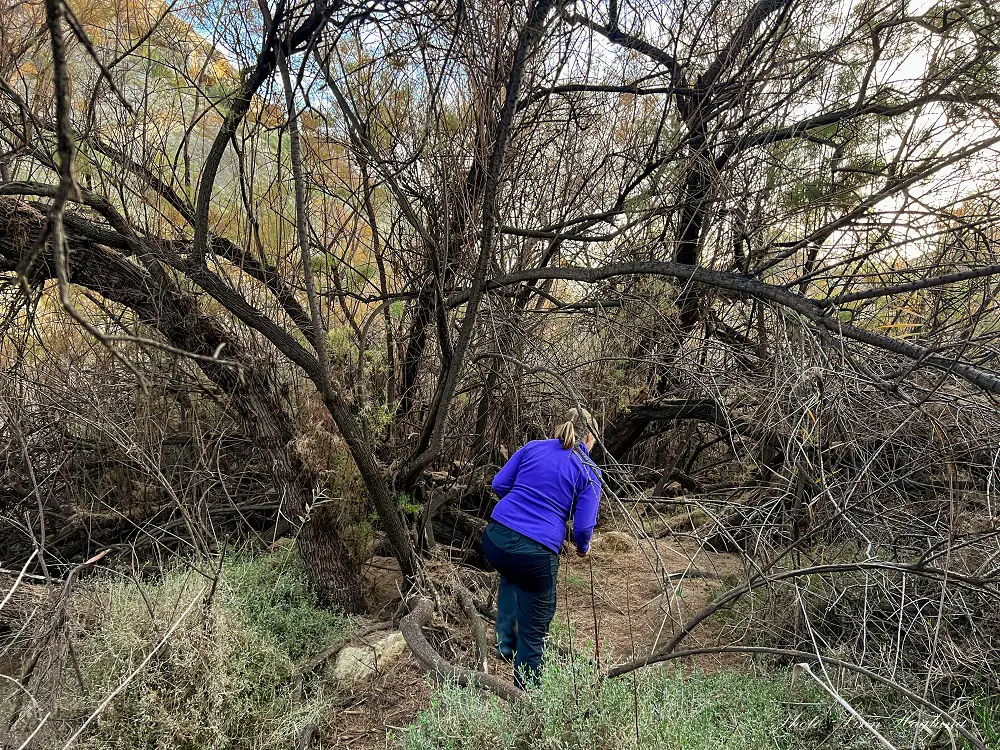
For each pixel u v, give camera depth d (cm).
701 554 493
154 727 268
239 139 397
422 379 493
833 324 314
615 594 444
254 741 285
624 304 450
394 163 402
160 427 438
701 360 462
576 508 349
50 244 328
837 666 298
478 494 515
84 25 327
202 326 368
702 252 482
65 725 261
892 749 185
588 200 484
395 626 389
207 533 395
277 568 421
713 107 445
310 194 414
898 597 320
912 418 312
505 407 486
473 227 392
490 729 256
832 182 424
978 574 272
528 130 432
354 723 313
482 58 347
